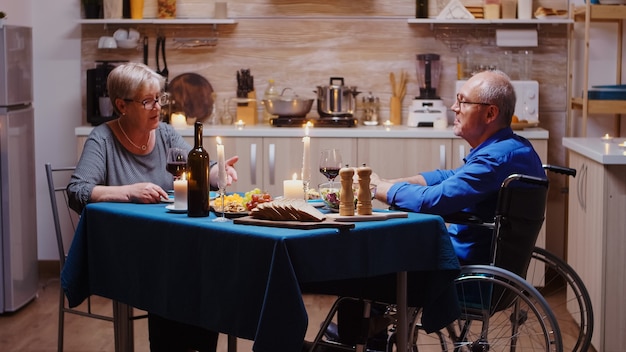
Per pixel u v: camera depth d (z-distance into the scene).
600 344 4.36
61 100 6.22
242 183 5.73
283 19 6.14
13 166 5.15
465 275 3.23
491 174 3.47
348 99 5.89
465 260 3.56
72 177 3.59
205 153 3.10
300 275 2.65
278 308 2.61
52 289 5.82
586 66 5.65
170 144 3.92
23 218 5.29
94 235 3.37
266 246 2.66
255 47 6.17
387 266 2.92
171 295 3.02
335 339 3.86
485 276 3.23
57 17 6.17
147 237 3.12
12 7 5.89
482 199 3.49
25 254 5.33
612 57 6.03
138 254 3.17
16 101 5.17
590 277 4.54
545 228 5.83
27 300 5.36
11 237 5.14
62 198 6.23
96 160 3.66
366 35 6.12
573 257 4.92
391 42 6.12
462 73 6.04
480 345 3.32
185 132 5.73
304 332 2.63
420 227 3.01
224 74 6.19
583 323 3.63
